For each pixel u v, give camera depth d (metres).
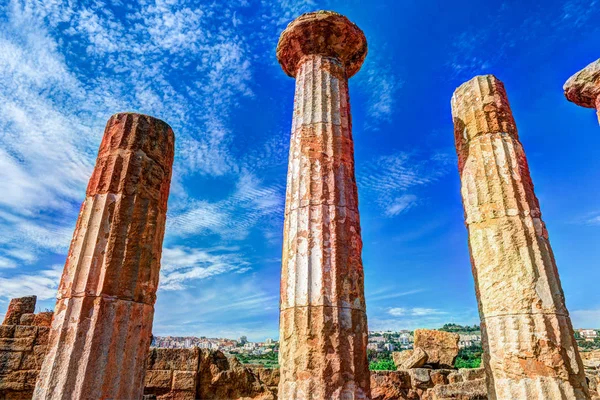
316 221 6.12
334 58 7.67
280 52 8.09
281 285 6.13
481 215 7.20
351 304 5.72
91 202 6.43
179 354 12.98
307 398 5.14
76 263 6.02
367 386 5.45
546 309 6.21
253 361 29.34
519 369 6.04
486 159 7.49
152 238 6.64
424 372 14.52
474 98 8.12
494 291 6.64
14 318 14.72
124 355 5.80
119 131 6.93
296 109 7.31
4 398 12.51
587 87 9.34
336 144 6.79
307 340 5.44
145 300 6.30
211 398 12.89
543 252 6.67
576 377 5.89
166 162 7.43
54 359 5.49
